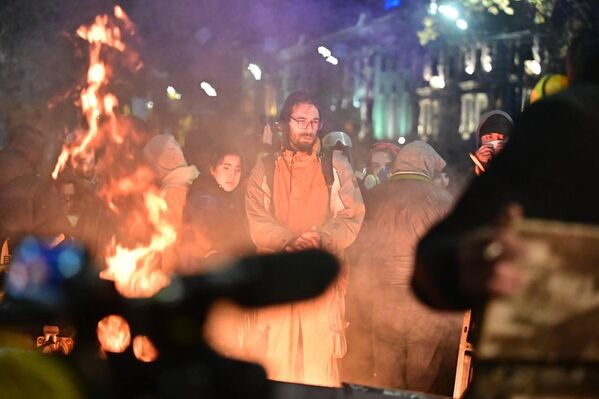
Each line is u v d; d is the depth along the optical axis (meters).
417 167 8.09
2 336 1.36
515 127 2.15
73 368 1.31
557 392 1.87
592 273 1.78
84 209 8.01
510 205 1.76
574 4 19.16
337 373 7.32
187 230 7.45
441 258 1.89
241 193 8.35
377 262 8.04
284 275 1.22
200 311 1.26
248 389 1.31
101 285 1.28
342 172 7.59
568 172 2.07
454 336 7.97
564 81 4.21
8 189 7.75
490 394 1.88
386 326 8.01
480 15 27.08
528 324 1.82
